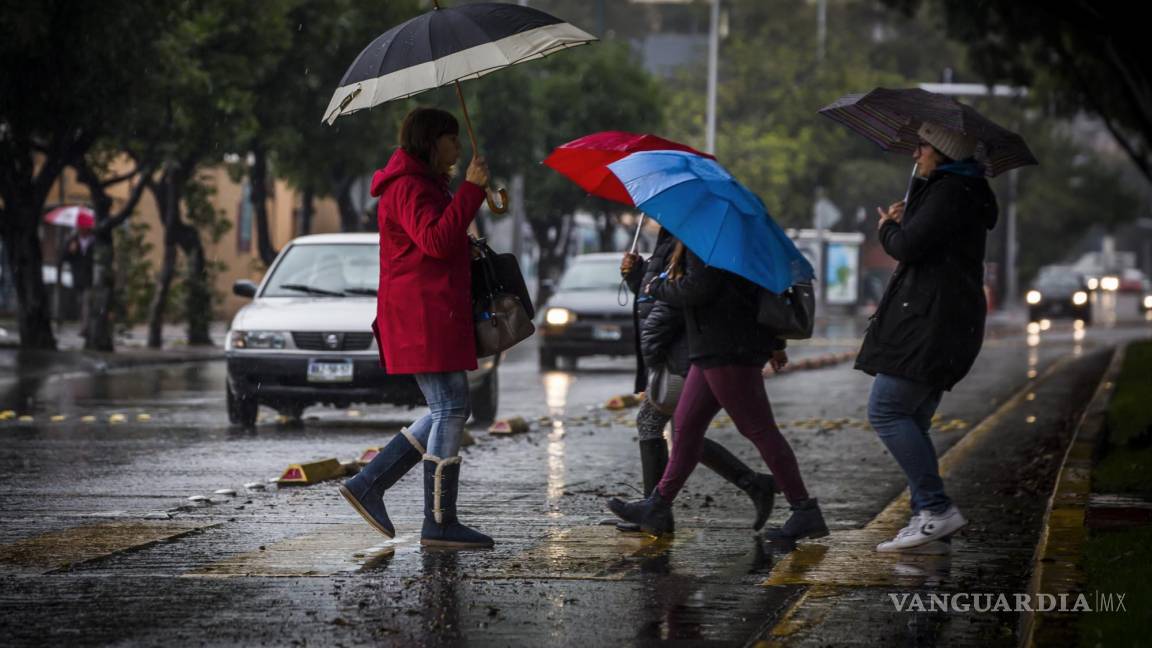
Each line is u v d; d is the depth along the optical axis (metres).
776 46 145.50
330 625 13.25
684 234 16.55
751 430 17.50
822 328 110.62
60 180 85.50
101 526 18.73
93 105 50.78
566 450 28.20
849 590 14.94
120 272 71.62
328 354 31.20
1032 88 73.12
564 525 19.02
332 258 34.53
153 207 101.81
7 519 19.41
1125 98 60.06
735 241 16.53
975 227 16.59
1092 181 186.25
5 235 57.97
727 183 16.97
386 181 16.44
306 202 75.19
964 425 34.53
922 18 179.75
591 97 109.94
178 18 54.62
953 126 16.48
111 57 49.62
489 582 15.20
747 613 13.93
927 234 16.28
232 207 108.69
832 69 143.25
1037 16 58.00
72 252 73.31
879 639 12.87
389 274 16.69
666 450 18.72
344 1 65.62
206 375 52.62
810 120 141.50
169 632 12.98
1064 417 36.00
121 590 14.73
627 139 18.70
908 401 16.81
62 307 92.00
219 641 12.66
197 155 65.62
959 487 23.41
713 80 111.38
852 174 146.50
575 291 55.78
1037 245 189.62
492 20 16.19
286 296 33.56
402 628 13.14
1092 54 59.50
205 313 73.12
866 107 17.00
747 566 16.23
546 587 14.97
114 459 26.28
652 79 116.31
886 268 150.88
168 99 54.19
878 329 16.75
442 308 16.52
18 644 12.55
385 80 16.08
